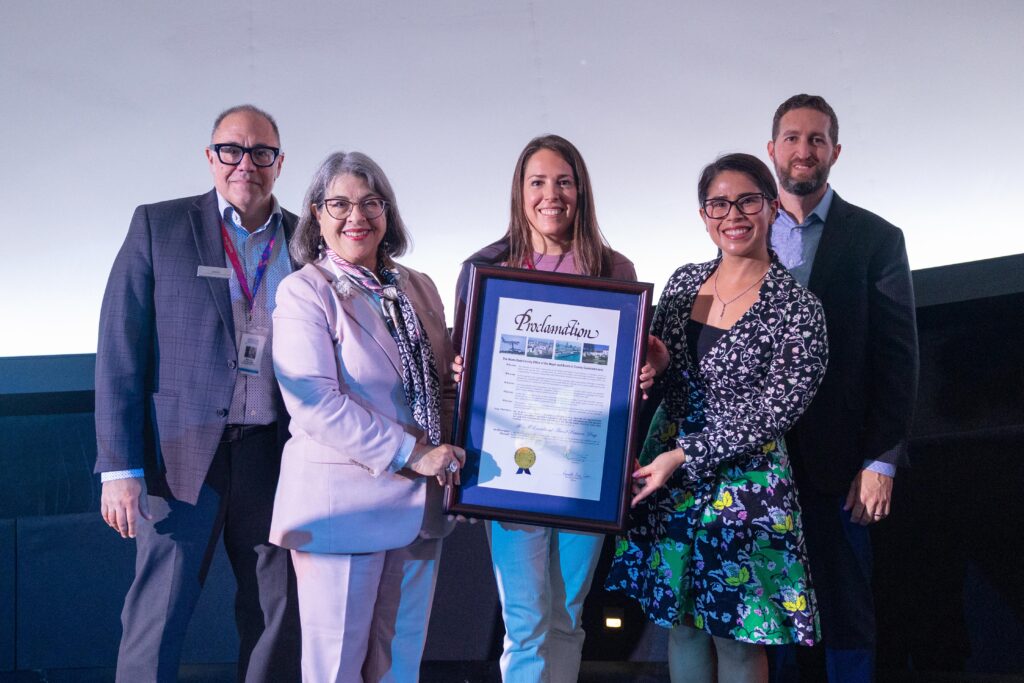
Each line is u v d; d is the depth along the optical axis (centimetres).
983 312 283
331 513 203
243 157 230
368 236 210
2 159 330
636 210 334
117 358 225
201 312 228
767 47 329
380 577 213
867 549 256
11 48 332
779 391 208
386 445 200
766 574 208
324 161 215
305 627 206
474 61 342
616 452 213
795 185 255
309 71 344
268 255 240
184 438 225
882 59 319
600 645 301
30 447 316
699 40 333
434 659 299
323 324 205
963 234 307
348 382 205
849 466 246
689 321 224
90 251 333
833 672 251
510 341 215
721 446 207
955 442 289
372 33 344
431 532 215
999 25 308
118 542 306
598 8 338
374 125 344
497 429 214
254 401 232
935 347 295
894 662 291
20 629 303
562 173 235
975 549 287
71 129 334
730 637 207
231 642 301
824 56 325
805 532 249
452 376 231
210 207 238
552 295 216
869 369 249
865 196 318
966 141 310
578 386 214
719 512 212
